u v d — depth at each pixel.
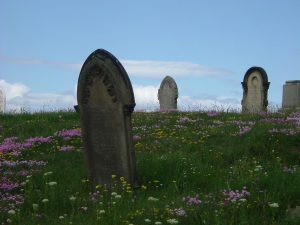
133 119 22.36
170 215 9.07
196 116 23.05
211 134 18.02
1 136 18.77
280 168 12.96
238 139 16.95
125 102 11.70
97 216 9.07
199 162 14.05
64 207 10.06
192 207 9.45
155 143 17.25
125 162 11.74
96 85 12.03
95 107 12.09
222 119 21.92
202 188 11.62
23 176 12.67
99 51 12.03
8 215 9.39
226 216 9.00
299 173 11.41
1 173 12.93
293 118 20.19
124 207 9.70
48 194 10.70
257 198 9.66
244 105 27.52
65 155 15.38
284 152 15.30
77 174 12.71
